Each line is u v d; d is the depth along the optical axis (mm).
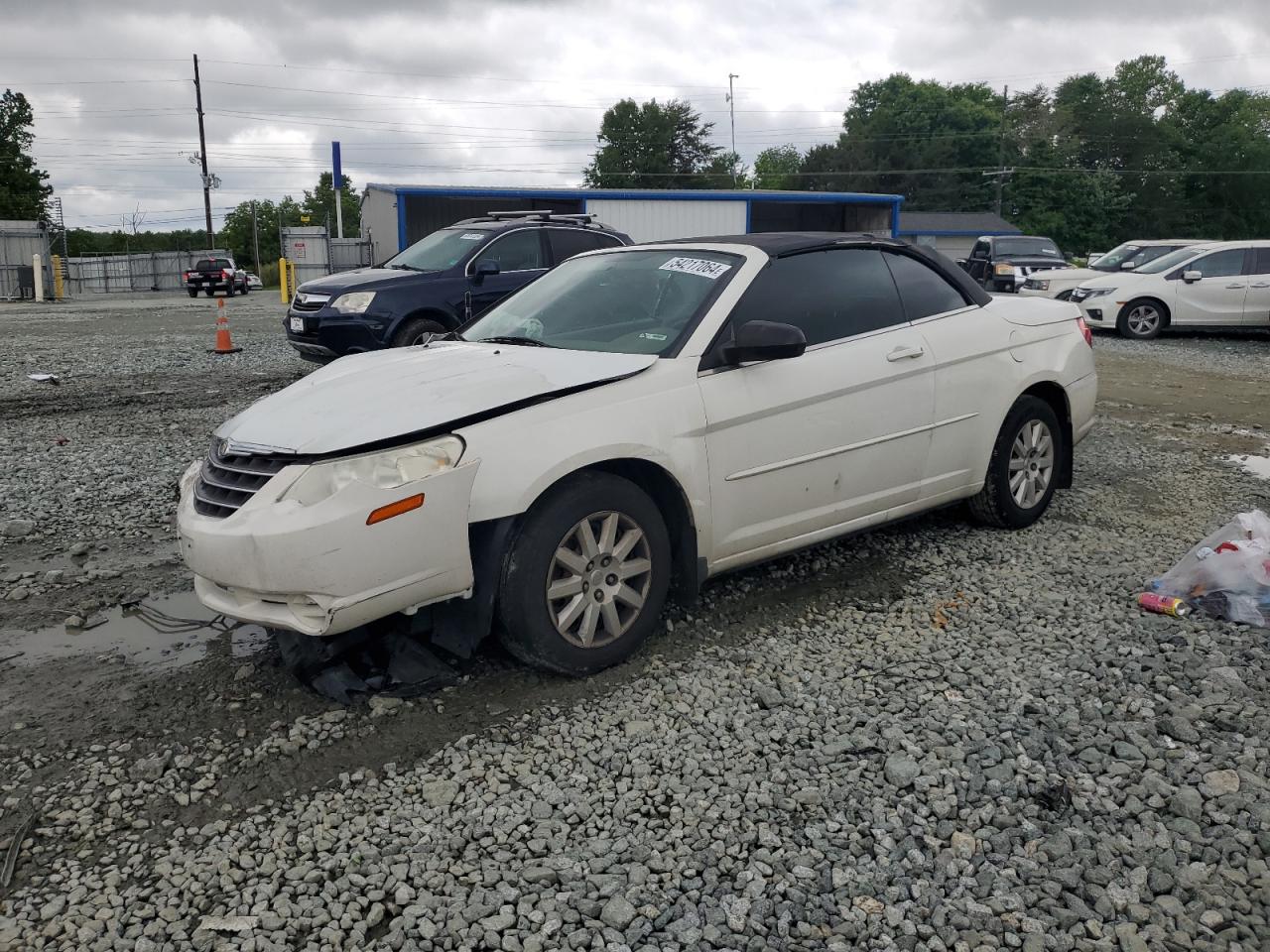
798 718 3518
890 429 4762
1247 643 4039
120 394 10883
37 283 35719
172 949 2438
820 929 2488
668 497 4074
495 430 3574
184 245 85750
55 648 4215
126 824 2955
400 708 3613
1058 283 20125
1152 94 94375
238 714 3607
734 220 32219
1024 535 5562
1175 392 11312
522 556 3596
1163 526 5805
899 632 4258
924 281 5195
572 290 4887
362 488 3285
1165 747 3275
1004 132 80188
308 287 10766
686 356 4117
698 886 2646
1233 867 2682
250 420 3783
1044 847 2773
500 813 2975
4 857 2799
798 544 4547
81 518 6105
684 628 4316
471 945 2438
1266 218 87562
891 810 2971
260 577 3299
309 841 2854
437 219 32438
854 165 87812
